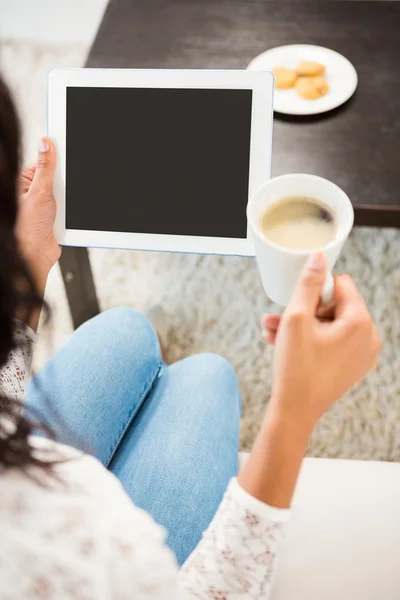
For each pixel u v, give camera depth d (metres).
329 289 0.52
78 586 0.35
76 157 0.87
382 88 1.18
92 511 0.38
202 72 0.84
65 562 0.35
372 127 1.13
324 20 1.29
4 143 0.38
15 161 0.39
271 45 1.27
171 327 1.45
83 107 0.86
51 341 1.44
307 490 0.76
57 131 0.87
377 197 1.05
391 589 0.68
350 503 0.75
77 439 0.76
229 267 1.53
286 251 0.55
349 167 1.08
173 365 0.94
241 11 1.32
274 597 0.68
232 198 0.86
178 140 0.86
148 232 0.88
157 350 0.96
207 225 0.87
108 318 0.96
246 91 0.84
